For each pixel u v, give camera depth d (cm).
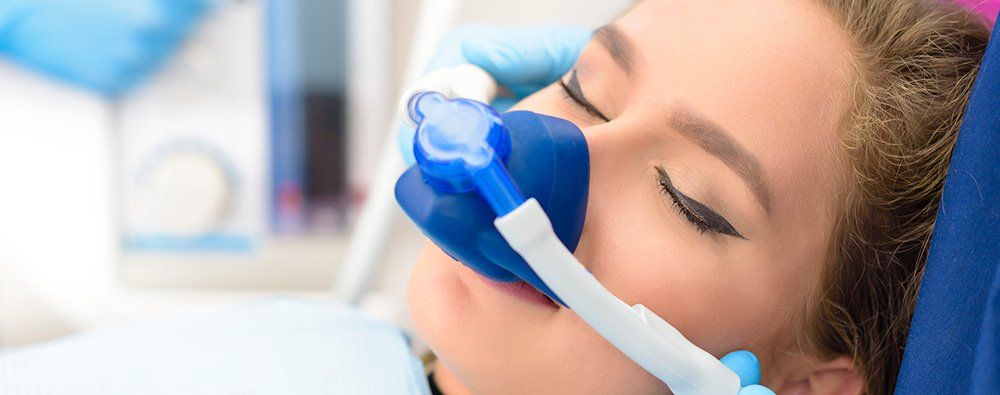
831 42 72
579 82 75
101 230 133
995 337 51
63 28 119
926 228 76
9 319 134
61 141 128
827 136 71
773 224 70
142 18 120
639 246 68
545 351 71
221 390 92
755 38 70
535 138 62
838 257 74
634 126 68
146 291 137
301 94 129
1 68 123
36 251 132
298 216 136
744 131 68
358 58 128
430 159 56
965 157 61
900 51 74
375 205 108
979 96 60
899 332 78
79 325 137
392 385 93
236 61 127
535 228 54
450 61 98
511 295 71
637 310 65
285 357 97
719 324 71
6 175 128
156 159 130
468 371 73
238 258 137
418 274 78
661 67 70
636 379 71
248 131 130
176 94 127
